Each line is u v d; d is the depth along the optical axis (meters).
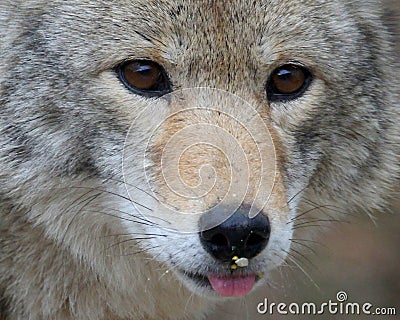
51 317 8.70
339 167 8.80
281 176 7.70
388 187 9.36
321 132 8.40
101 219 8.41
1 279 8.56
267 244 7.24
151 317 9.21
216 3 7.68
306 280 13.98
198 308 9.34
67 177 8.15
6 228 8.39
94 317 8.88
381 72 9.01
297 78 8.09
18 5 8.38
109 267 8.66
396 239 15.04
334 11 8.45
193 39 7.64
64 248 8.47
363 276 14.43
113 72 7.81
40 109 8.06
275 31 7.82
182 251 7.31
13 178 8.22
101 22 7.82
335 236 14.64
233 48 7.68
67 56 7.89
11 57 8.25
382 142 9.09
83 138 7.99
